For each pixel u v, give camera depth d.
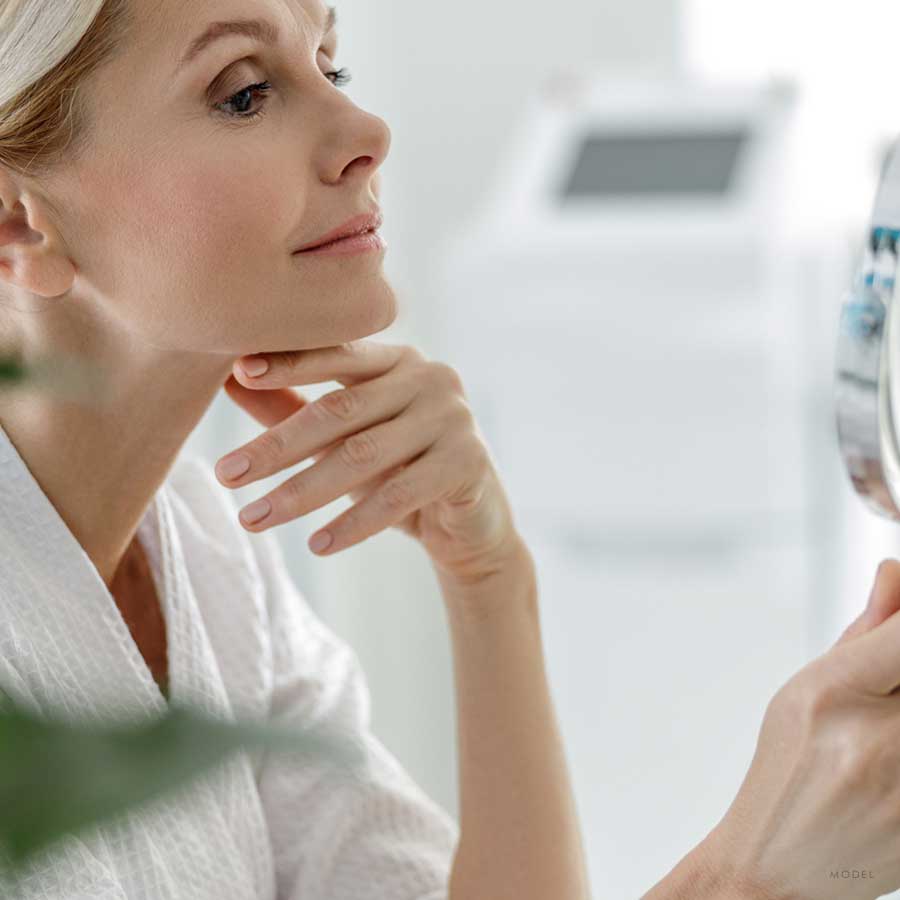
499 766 1.22
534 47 3.89
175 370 1.02
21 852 0.20
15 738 0.21
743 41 3.72
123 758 0.21
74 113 0.91
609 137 3.28
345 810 1.23
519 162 3.29
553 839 1.22
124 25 0.89
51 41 0.89
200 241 0.93
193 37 0.90
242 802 1.16
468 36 3.91
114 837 0.97
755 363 2.92
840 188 3.12
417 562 3.70
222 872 1.11
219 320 0.95
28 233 0.96
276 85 0.94
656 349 2.94
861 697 0.76
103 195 0.93
